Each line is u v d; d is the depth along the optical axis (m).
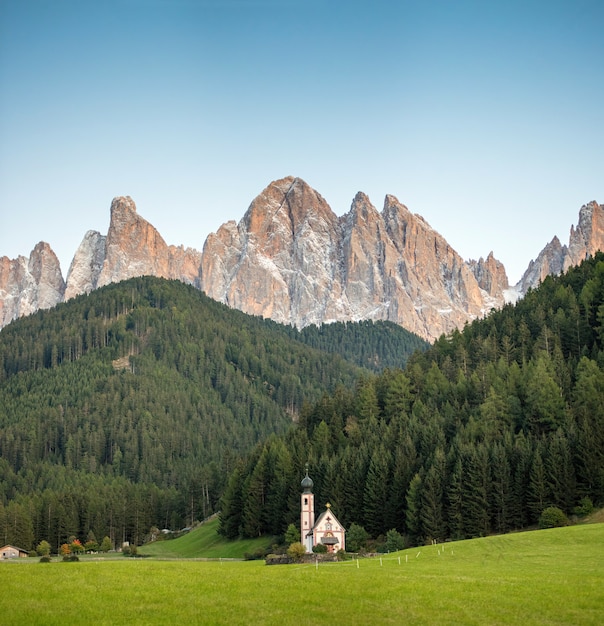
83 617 53.44
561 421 142.25
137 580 66.62
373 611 56.84
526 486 126.81
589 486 125.88
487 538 102.81
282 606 57.78
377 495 137.25
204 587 64.00
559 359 169.62
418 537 128.75
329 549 125.94
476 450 132.75
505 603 59.06
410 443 145.25
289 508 146.62
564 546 92.19
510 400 151.88
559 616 55.69
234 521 162.88
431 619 54.97
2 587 61.88
